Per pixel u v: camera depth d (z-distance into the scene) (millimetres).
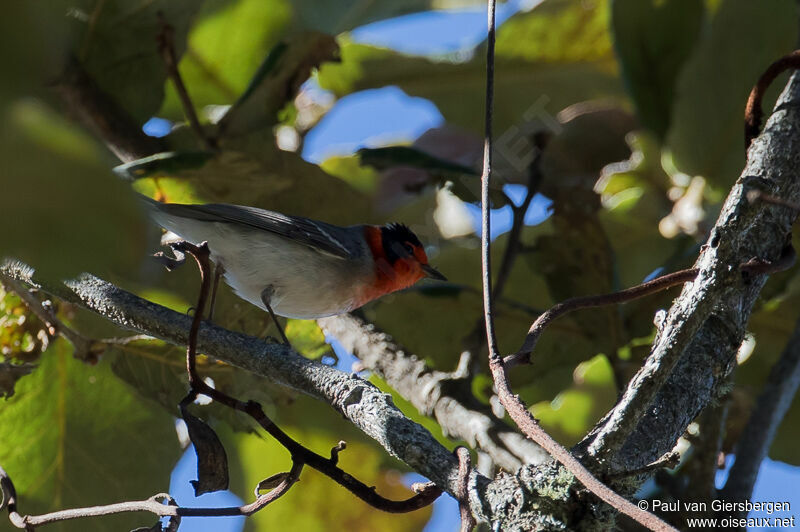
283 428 10266
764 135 4906
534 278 10484
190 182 8773
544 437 3705
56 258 1534
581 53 11508
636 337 9289
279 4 10195
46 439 8562
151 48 8117
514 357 4250
